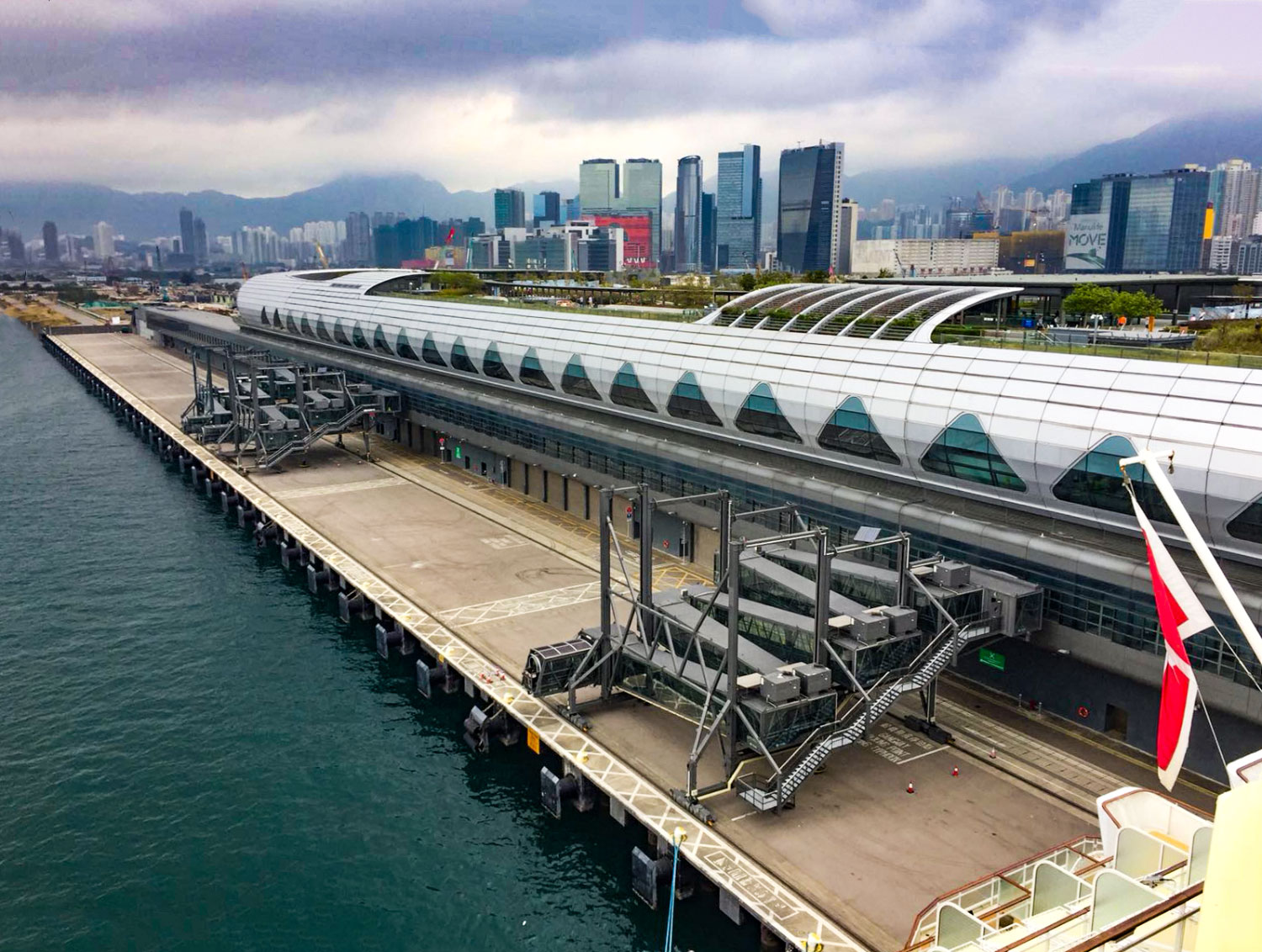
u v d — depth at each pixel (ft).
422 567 291.38
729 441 289.94
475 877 168.96
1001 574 204.03
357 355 532.73
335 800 192.13
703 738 167.02
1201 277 384.68
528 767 203.51
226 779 199.82
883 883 146.92
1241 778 82.23
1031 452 197.57
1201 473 171.22
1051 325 299.58
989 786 175.01
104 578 319.06
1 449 522.88
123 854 176.55
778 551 222.07
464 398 404.36
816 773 179.63
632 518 321.32
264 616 285.43
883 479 244.83
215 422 474.08
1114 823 125.29
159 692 237.66
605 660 200.54
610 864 171.53
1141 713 185.16
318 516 344.90
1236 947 55.52
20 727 221.05
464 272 638.53
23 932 157.38
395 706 229.86
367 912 161.17
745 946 149.59
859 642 178.29
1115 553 190.80
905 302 267.18
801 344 262.67
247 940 155.22
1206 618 111.24
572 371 338.54
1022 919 123.85
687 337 301.22
